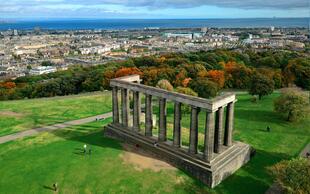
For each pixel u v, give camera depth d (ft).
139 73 531.09
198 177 199.11
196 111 203.31
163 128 230.89
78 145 253.65
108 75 546.26
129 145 248.52
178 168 210.59
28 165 218.38
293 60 559.38
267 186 195.93
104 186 191.01
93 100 432.25
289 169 173.27
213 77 495.41
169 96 217.97
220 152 213.46
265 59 615.57
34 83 638.12
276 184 197.36
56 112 371.56
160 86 373.61
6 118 347.77
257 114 352.90
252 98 426.51
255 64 635.25
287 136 286.25
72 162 220.43
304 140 276.62
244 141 272.10
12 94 555.69
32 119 343.26
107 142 257.96
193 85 417.49
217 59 650.02
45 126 316.40
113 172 205.98
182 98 208.64
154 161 220.43
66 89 567.18
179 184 193.67
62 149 245.65
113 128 269.64
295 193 163.43
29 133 294.25
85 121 332.60
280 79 500.74
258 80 409.08
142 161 220.43
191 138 209.15
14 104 414.82
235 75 515.50
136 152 234.79
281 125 315.99
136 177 199.93
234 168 213.25
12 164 220.84
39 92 559.79
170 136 266.77
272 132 296.10
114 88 266.77
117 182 194.80
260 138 280.31
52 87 558.97
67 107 395.55
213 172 190.90
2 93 558.97
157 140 236.02
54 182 195.52
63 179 198.70
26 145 260.01
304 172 169.27
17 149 250.98
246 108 377.71
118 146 247.29
